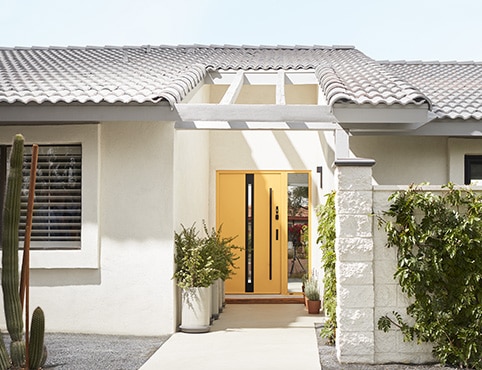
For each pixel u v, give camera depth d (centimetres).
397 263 866
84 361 902
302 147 1616
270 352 957
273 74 1472
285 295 1609
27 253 798
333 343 1006
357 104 1053
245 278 1620
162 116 1054
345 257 868
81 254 1130
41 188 1159
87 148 1138
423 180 1302
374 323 870
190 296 1139
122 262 1137
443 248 846
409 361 868
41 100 1055
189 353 955
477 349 845
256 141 1622
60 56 1647
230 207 1628
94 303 1135
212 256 1160
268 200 1625
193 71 1346
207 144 1588
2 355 781
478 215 845
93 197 1135
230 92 1184
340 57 1705
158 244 1136
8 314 797
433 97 1359
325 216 1006
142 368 856
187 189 1288
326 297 992
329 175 1363
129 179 1144
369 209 870
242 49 1861
